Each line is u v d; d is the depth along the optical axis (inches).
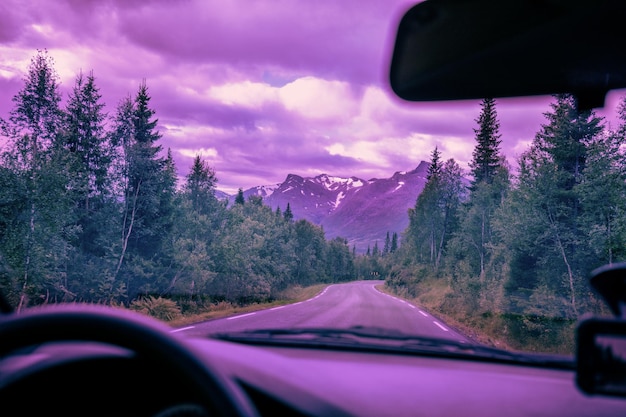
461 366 101.0
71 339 41.4
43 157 655.8
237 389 43.8
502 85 87.2
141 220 1019.9
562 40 76.6
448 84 87.7
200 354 43.2
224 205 1325.0
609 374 42.3
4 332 39.7
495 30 75.6
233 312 835.4
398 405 68.4
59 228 666.2
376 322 649.0
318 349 115.8
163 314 724.7
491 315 778.8
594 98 85.0
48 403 54.3
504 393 79.2
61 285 750.5
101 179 949.2
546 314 652.7
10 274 596.7
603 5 69.1
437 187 2694.4
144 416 56.4
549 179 741.9
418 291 2159.2
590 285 58.1
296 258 2456.9
